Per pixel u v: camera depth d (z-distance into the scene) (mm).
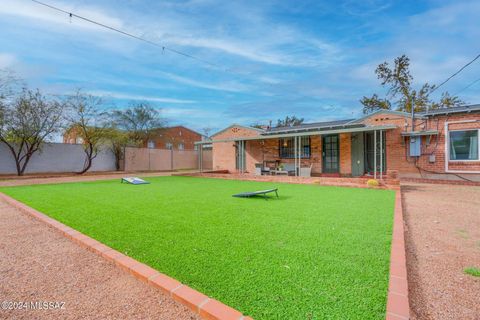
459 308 2139
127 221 4836
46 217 5258
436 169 10836
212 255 3166
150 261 3029
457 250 3406
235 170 17516
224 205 6258
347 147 13047
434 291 2406
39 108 16000
